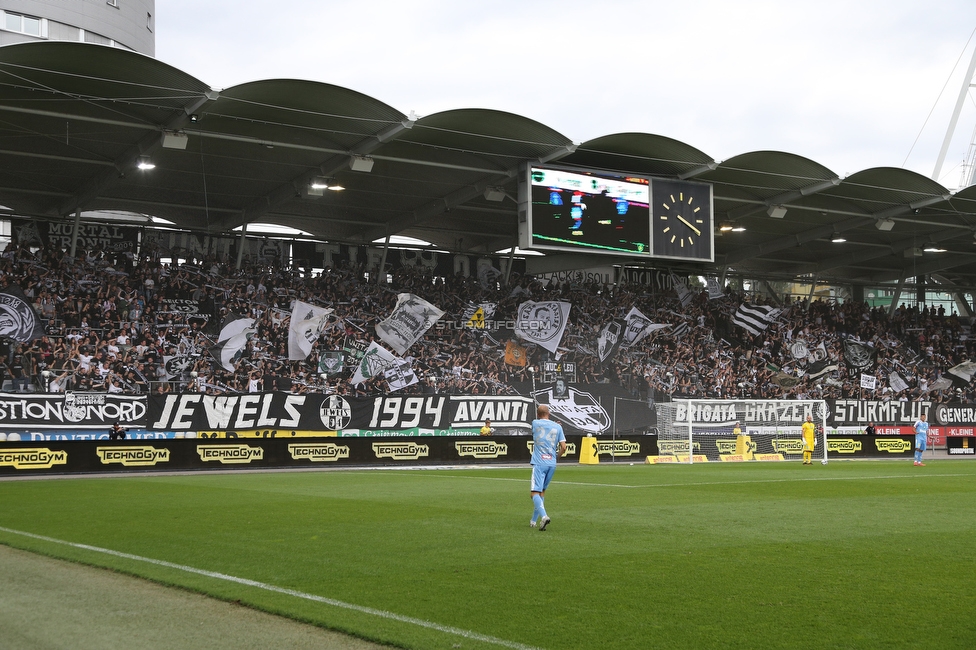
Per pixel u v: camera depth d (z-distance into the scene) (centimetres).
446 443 3403
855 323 5581
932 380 5412
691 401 3856
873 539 1163
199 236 4303
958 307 6406
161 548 1083
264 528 1281
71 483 2300
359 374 3984
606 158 3819
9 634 661
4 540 1157
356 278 4597
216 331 3962
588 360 4584
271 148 3478
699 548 1080
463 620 705
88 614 727
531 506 1611
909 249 5231
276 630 677
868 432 4528
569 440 3762
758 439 4106
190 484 2236
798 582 863
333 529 1268
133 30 5806
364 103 3103
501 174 3812
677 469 3072
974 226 4784
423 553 1040
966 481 2333
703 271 5434
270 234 4447
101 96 2959
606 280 5172
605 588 833
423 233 4769
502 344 4453
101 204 4097
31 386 3422
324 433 3516
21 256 3778
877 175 3994
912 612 738
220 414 3353
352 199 4178
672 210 3912
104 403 3212
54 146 3384
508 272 4828
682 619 712
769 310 5197
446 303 4556
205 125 3262
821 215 4612
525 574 904
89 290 3825
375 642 643
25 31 5219
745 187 4184
